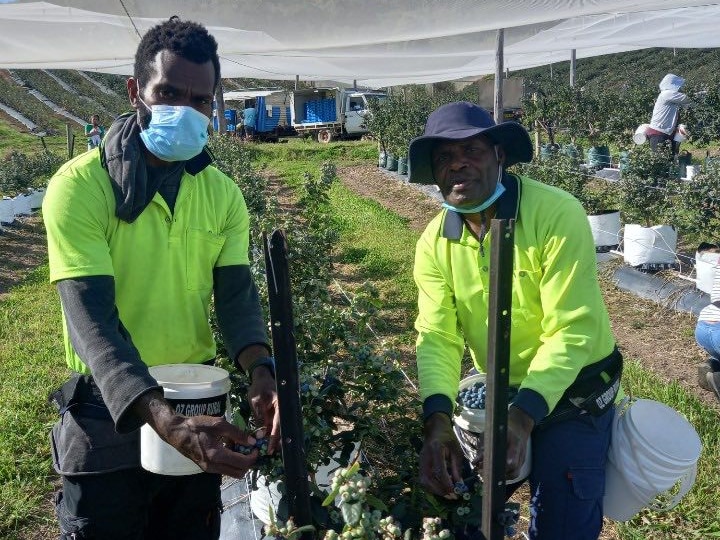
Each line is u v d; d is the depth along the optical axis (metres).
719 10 10.39
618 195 9.90
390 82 23.44
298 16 6.18
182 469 2.11
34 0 5.54
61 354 7.00
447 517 2.43
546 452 2.43
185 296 2.31
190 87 2.12
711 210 8.84
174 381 2.21
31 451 4.96
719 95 19.61
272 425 2.12
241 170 13.50
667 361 6.28
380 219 13.73
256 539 3.65
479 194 2.34
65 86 51.28
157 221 2.23
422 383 2.46
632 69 45.09
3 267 11.42
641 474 2.45
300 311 3.77
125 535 2.29
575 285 2.33
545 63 21.30
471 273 2.48
